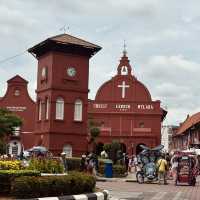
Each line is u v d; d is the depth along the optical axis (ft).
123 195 77.56
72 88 151.12
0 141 175.52
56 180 53.06
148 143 247.29
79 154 151.12
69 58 151.02
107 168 132.16
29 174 54.80
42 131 152.05
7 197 50.44
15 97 228.63
